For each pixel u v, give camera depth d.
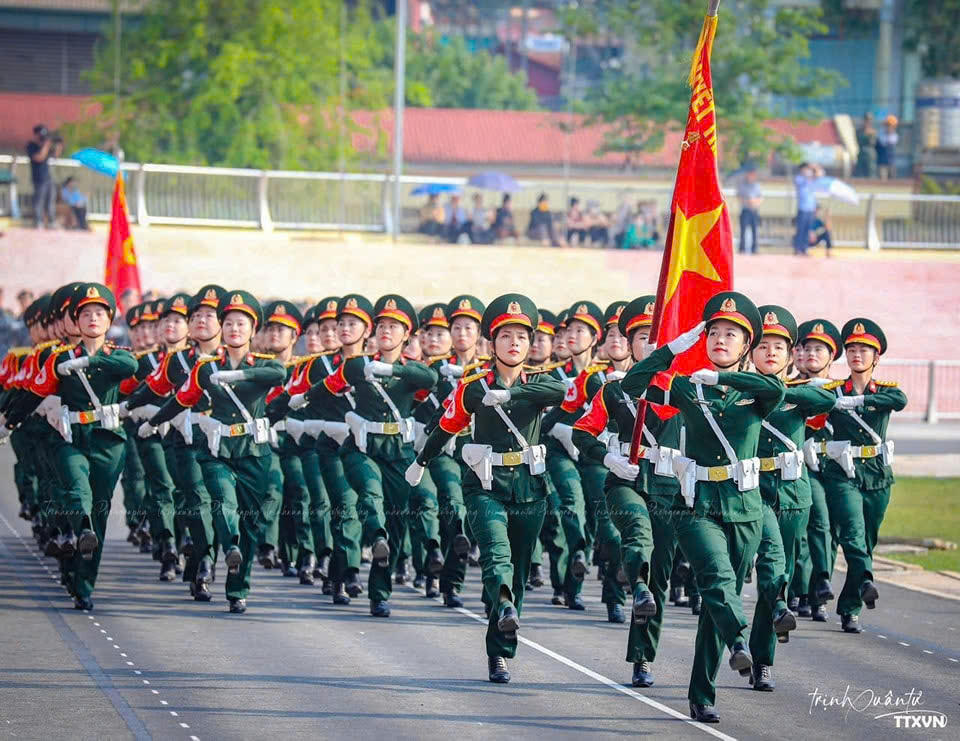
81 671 17.06
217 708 15.38
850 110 93.50
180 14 73.94
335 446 22.44
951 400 58.72
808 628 20.81
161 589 23.08
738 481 15.34
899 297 64.38
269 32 74.12
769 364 17.48
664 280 16.44
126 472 26.92
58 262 57.91
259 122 73.56
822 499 21.17
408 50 109.94
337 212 63.00
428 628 20.19
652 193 64.56
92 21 93.81
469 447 17.17
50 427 21.75
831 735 14.73
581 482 21.98
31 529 28.97
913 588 24.19
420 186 62.69
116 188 33.12
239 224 61.78
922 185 80.38
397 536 22.66
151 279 59.31
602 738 14.34
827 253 64.94
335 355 23.36
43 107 86.75
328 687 16.45
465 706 15.63
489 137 86.62
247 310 21.73
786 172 77.62
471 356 23.33
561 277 62.09
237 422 21.56
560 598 22.38
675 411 16.28
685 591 23.14
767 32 73.81
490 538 16.83
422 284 61.28
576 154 84.75
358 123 85.44
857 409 21.06
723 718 15.30
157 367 25.45
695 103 16.53
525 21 119.62
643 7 77.00
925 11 90.69
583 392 20.42
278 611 21.36
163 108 73.62
